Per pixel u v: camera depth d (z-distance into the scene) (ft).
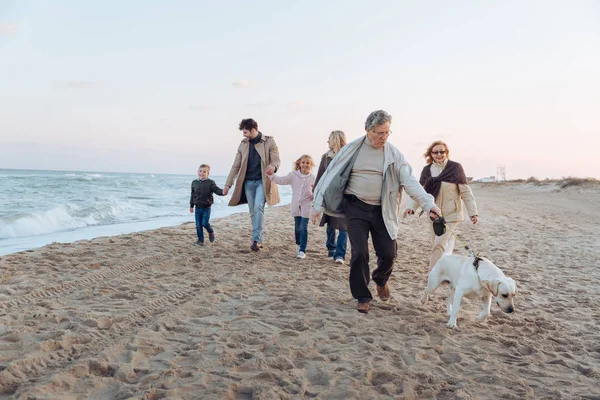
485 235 38.65
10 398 9.27
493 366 11.78
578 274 24.13
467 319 15.76
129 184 123.54
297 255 25.26
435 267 16.34
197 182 27.84
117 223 45.57
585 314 17.08
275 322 14.47
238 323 14.28
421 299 17.13
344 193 15.60
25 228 36.47
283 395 9.75
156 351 11.92
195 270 21.27
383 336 13.60
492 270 14.07
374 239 15.74
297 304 16.44
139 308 15.29
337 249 24.34
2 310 14.76
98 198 74.90
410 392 10.14
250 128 25.17
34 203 60.23
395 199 15.31
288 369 11.15
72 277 19.17
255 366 11.13
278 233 34.53
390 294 18.58
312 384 10.48
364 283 15.70
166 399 9.39
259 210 25.49
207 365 11.10
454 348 12.96
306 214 24.97
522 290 20.35
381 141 14.85
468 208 18.65
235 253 25.75
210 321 14.35
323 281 20.12
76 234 36.40
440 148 18.81
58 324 13.58
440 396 10.21
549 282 22.00
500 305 13.67
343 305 16.62
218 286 18.26
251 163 25.77
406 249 30.42
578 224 48.29
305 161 24.91
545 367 12.09
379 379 10.88
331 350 12.44
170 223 46.68
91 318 13.87
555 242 35.40
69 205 49.52
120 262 22.17
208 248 26.91
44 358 11.09
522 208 69.97
